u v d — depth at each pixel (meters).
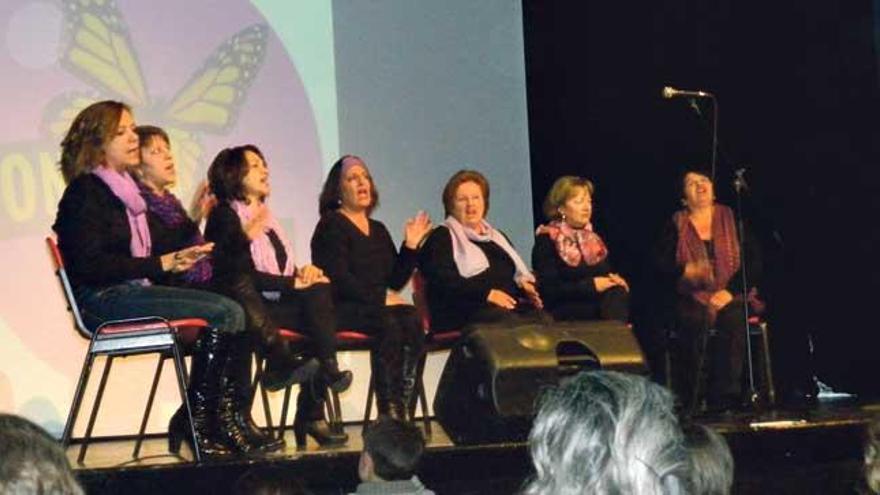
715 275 6.86
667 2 7.87
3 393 6.26
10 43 6.42
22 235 6.36
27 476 1.56
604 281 6.53
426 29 7.77
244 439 5.09
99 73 6.64
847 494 5.64
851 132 7.48
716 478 2.63
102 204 5.00
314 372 5.29
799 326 7.50
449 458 5.07
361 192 6.09
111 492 4.52
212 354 5.03
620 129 7.97
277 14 7.18
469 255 6.27
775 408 6.82
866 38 7.45
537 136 8.14
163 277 5.24
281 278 5.65
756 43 7.66
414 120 7.70
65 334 6.42
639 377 1.84
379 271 6.02
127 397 6.59
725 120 7.73
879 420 2.62
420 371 6.09
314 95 7.27
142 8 6.78
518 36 8.09
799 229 7.55
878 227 7.42
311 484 4.85
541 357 5.39
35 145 6.44
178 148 6.82
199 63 6.92
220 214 5.50
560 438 1.74
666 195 7.89
